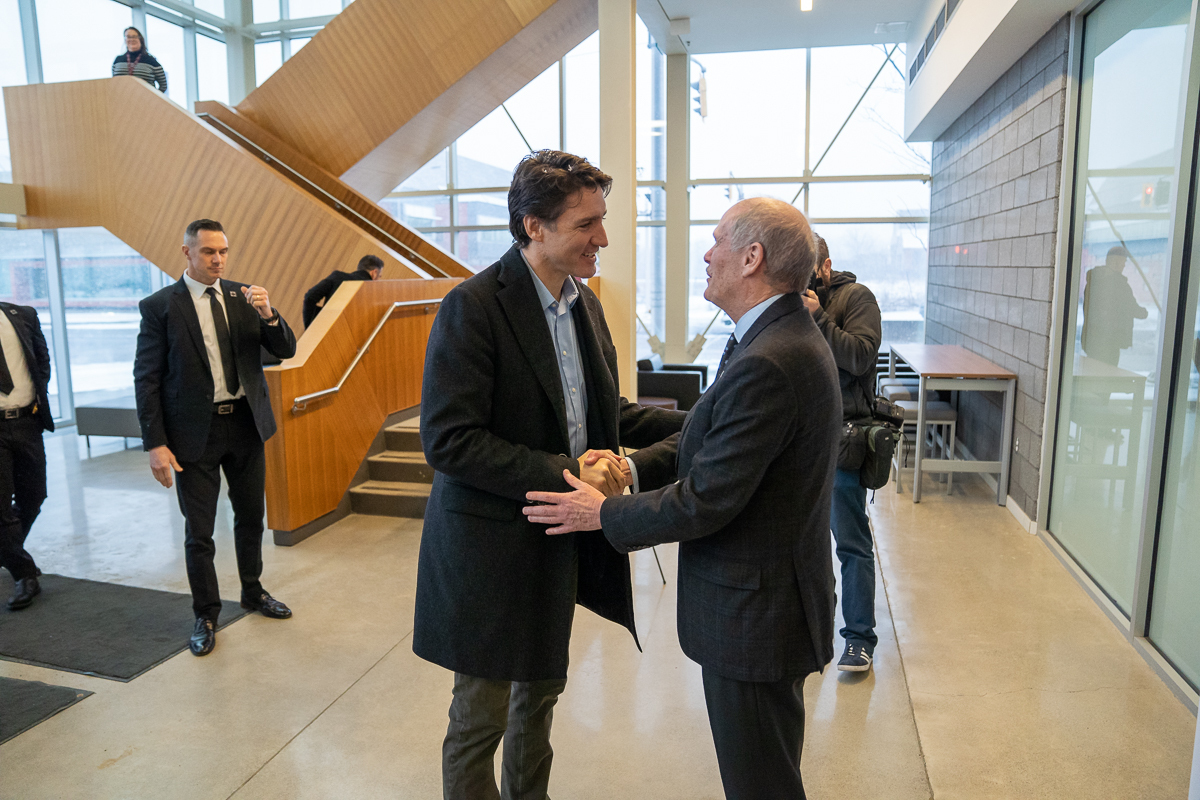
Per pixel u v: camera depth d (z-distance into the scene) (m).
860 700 2.61
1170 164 2.88
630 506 1.43
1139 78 3.21
